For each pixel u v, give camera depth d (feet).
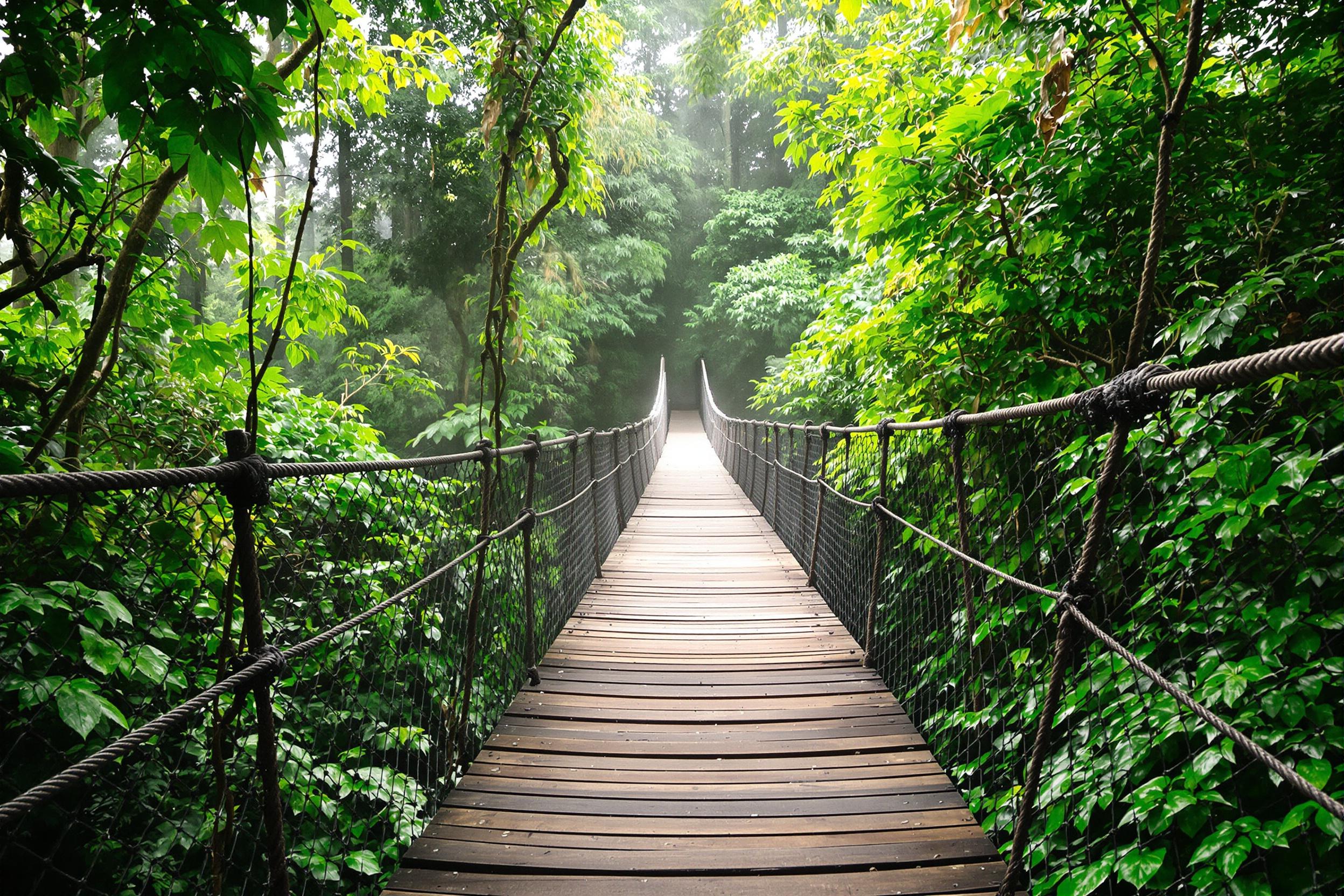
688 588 16.93
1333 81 7.63
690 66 23.18
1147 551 7.10
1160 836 6.03
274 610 7.30
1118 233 8.67
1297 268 6.92
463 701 8.61
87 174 6.61
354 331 48.93
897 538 12.76
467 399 45.70
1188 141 7.80
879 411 13.57
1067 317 8.82
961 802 7.45
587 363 69.92
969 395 10.32
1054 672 5.41
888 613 12.81
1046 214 8.45
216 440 8.98
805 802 7.47
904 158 9.71
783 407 22.49
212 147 4.17
